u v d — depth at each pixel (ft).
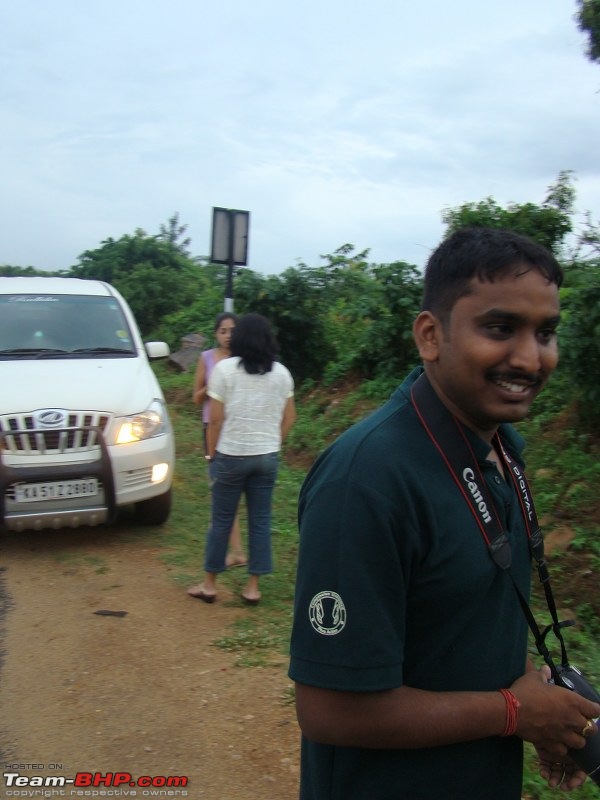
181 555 17.31
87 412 16.61
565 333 18.26
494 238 4.24
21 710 10.92
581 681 4.64
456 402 4.33
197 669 12.14
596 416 19.13
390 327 27.45
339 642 3.87
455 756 4.23
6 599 14.78
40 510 16.05
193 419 32.58
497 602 4.25
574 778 4.89
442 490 4.10
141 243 59.72
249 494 14.55
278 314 32.50
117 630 13.44
